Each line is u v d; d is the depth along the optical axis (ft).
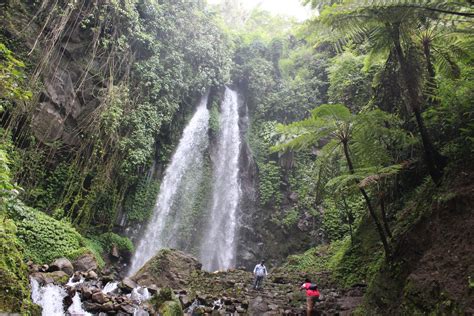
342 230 50.29
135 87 43.47
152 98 44.75
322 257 41.65
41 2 36.24
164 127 50.31
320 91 67.87
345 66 43.21
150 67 44.86
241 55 72.18
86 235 37.50
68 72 37.96
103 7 40.70
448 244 15.56
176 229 50.24
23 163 32.50
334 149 21.16
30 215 27.58
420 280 15.21
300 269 41.01
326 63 67.10
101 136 38.63
